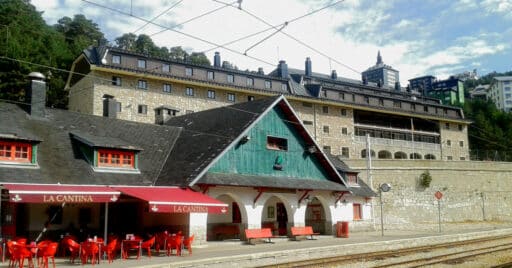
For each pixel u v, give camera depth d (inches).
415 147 3257.9
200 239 1042.7
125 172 1041.5
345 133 2901.1
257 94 2529.5
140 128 1253.1
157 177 1093.8
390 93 3580.2
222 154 1095.0
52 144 1004.6
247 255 844.6
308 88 2898.6
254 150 1197.1
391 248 1156.5
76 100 2226.9
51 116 1102.4
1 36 2143.2
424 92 4229.8
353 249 1063.6
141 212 1087.6
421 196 2176.4
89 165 997.2
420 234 1451.8
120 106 2086.6
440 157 3408.0
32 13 2920.8
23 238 856.9
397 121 3299.7
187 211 892.0
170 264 730.8
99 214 1027.9
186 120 1408.7
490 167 2448.3
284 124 1295.5
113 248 786.8
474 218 2333.9
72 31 3609.7
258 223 1179.3
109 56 2089.1
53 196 776.3
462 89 7062.0
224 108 1357.0
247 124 1184.2
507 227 1862.7
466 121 3550.7
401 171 2143.2
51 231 944.3
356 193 1520.7
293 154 1302.9
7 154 888.9
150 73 2142.0
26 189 755.4
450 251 1080.2
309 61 3405.5
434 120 3408.0
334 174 1391.5
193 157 1135.0
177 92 2269.9
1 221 876.0
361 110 3014.3
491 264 879.7
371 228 1612.9
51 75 2458.2
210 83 2335.1
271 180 1198.3
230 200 1263.5
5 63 2001.7
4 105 1047.6
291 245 1074.1
